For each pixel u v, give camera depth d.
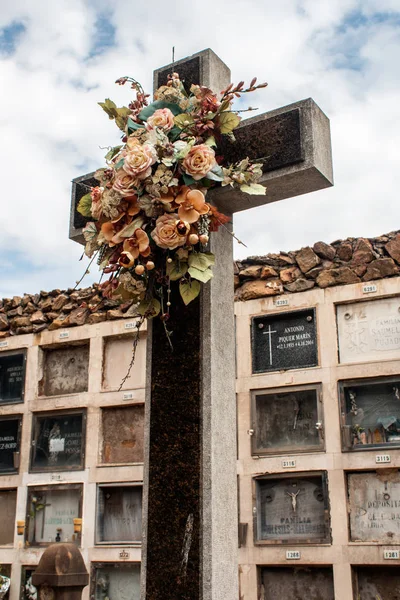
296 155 2.60
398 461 6.47
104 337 8.30
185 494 2.40
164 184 2.45
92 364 8.26
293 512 6.88
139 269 2.46
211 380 2.49
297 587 6.66
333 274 7.24
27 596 7.78
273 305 7.44
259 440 7.21
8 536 8.16
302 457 6.88
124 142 2.77
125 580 7.41
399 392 6.75
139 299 2.57
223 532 2.38
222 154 2.74
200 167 2.50
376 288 7.00
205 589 2.26
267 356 7.42
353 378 6.87
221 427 2.50
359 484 6.68
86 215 2.79
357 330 7.08
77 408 8.22
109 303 8.39
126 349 8.23
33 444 8.33
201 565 2.29
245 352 7.45
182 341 2.59
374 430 6.75
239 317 7.58
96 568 7.52
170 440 2.49
